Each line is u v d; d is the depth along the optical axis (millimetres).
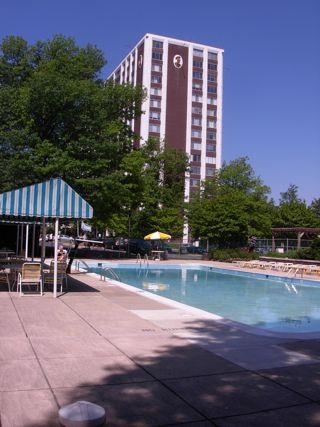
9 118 34969
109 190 35781
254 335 9430
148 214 52500
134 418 5152
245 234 45094
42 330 9328
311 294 21594
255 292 22062
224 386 6258
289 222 72250
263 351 8133
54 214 13648
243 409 5488
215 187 71125
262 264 32906
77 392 5871
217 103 113500
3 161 33875
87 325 9984
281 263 33375
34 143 34531
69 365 6996
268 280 27281
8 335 8797
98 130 36531
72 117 35219
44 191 13609
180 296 20375
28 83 35469
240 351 8117
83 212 13898
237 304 18375
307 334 9656
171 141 107875
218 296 20562
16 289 15516
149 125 105875
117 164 38781
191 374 6738
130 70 116625
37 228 36469
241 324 10602
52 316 10867
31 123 34094
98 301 13484
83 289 16250
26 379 6301
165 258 42375
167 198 56750
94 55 42188
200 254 54812
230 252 41062
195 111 110812
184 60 110375
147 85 106562
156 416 5227
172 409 5434
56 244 14117
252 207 52562
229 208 44125
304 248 38500
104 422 4734
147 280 26391
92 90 36375
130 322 10484
